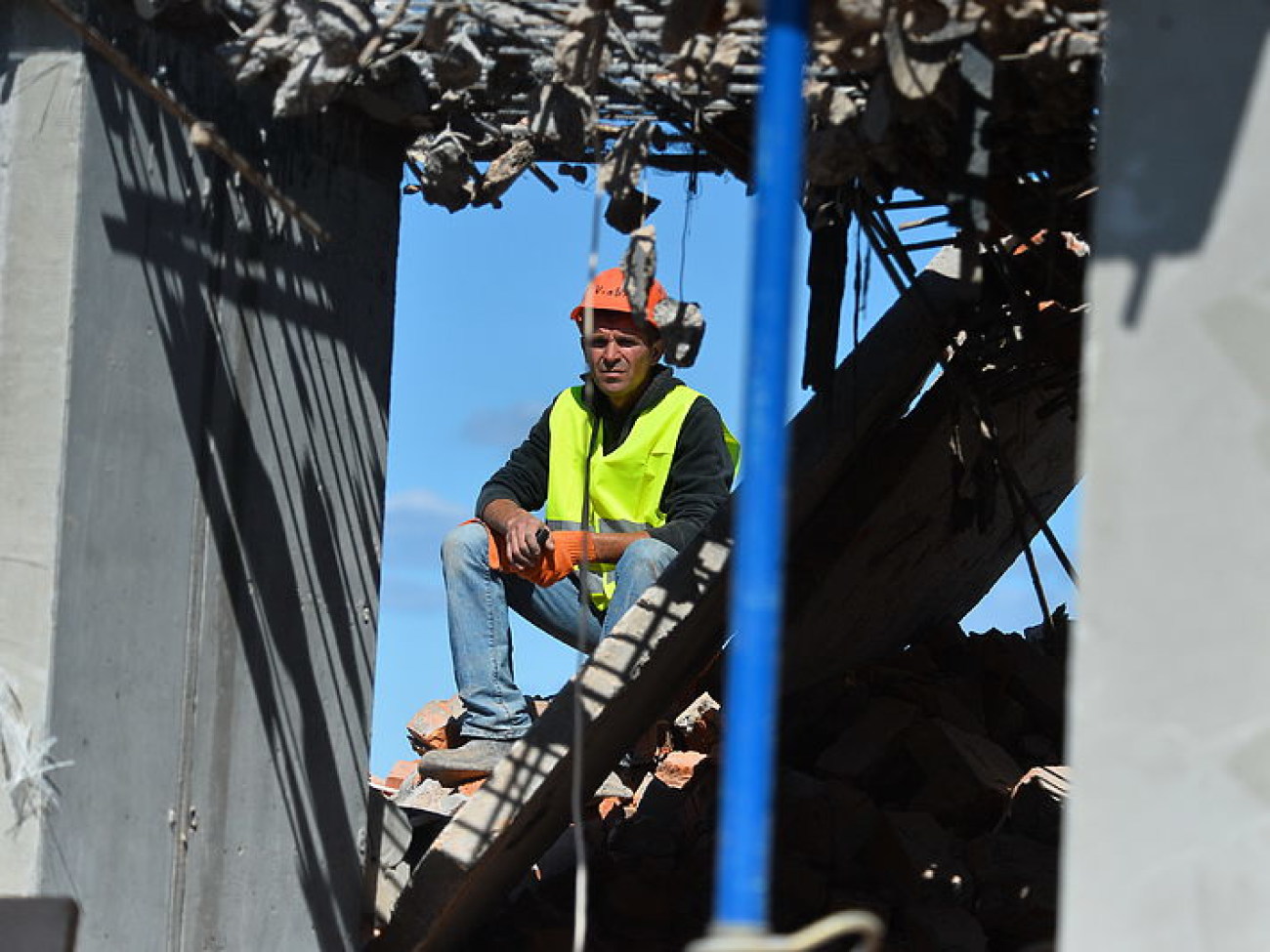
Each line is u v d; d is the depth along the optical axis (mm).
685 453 22125
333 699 18875
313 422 18453
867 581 26375
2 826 15000
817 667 26750
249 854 17547
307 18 14938
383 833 19812
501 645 21188
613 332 22000
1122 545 10344
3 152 15328
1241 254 10312
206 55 16625
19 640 15062
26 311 15203
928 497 26391
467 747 20938
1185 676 10203
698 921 22812
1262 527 10148
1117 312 10469
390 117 19016
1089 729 10305
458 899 19516
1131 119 10555
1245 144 10375
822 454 22016
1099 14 14188
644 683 20438
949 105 14055
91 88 15258
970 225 14055
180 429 16484
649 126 16422
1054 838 23844
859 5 13414
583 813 24062
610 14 15133
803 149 15484
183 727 16594
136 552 15945
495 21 15828
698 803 24500
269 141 17594
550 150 19531
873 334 22453
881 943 22281
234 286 17188
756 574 8562
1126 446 10391
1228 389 10266
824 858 23375
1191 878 10094
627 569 20562
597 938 22859
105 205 15445
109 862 15656
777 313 8727
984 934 22609
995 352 22406
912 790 25156
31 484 15125
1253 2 10445
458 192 18891
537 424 23047
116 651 15742
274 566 17859
